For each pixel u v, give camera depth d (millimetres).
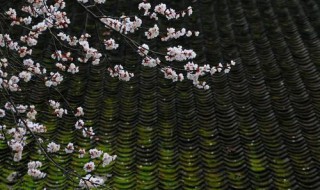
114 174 8688
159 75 11156
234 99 10523
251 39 12258
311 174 8641
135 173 8742
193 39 12320
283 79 10984
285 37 12234
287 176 8633
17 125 7023
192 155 9148
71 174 7738
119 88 10844
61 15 7117
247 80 11023
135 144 9406
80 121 7527
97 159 8984
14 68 7117
